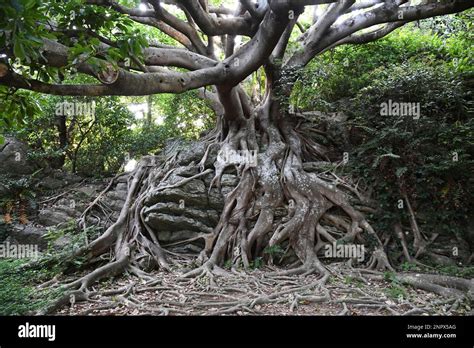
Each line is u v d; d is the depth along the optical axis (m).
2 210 10.80
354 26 10.15
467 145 8.55
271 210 8.95
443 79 9.23
